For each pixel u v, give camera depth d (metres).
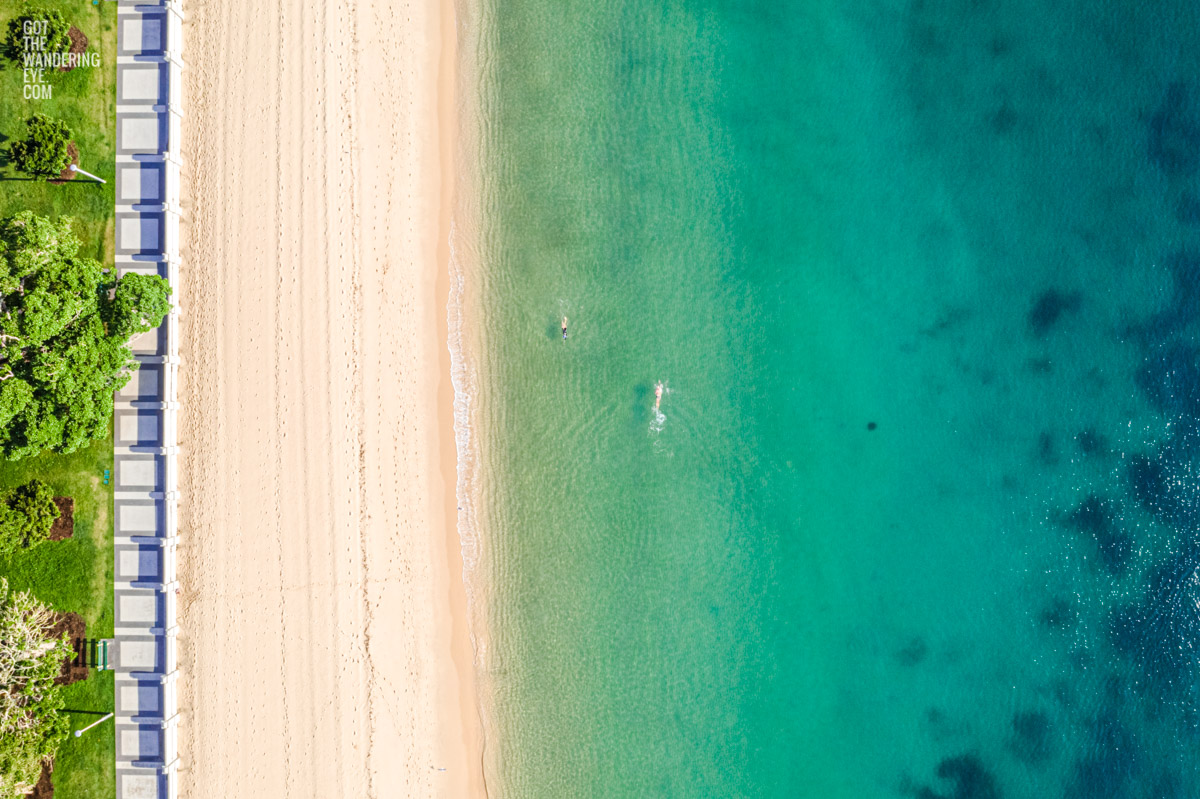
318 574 23.11
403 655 23.38
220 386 23.03
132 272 20.81
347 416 23.31
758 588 23.92
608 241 23.84
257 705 22.86
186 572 22.84
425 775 23.34
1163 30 23.86
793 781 23.84
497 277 23.81
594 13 23.83
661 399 23.91
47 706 20.56
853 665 23.92
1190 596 23.92
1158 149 23.91
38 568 22.02
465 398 23.83
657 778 23.75
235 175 23.08
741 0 23.91
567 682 23.77
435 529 23.61
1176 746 23.81
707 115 23.92
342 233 23.33
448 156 23.78
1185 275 23.94
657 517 23.89
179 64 22.67
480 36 23.75
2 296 19.44
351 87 23.34
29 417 19.41
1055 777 23.81
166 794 22.20
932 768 23.83
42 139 21.50
